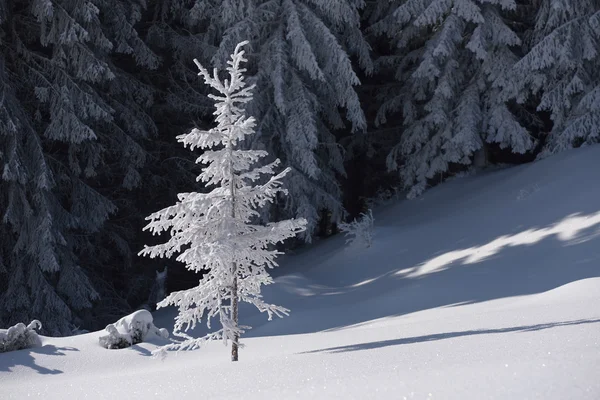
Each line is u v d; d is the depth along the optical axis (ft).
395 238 63.82
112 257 77.05
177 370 18.22
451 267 51.55
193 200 22.61
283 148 65.67
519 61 61.98
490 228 56.70
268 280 23.99
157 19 75.77
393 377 9.66
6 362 29.71
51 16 53.36
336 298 52.16
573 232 48.62
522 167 65.87
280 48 63.41
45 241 54.13
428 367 10.98
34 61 56.95
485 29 64.28
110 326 32.53
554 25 62.44
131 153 65.77
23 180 52.90
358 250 64.13
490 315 24.58
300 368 13.78
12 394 18.03
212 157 23.31
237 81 23.40
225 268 22.43
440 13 65.10
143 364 29.68
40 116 59.21
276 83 62.28
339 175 88.38
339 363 14.11
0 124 52.03
